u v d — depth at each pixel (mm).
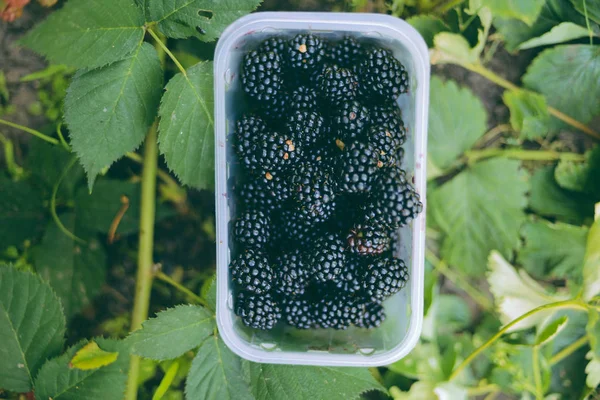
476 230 593
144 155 584
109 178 590
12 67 592
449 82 585
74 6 521
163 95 534
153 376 599
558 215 597
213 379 547
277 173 522
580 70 588
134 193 590
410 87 537
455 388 593
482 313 602
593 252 557
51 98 593
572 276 588
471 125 588
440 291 603
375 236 513
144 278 590
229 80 535
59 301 567
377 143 514
